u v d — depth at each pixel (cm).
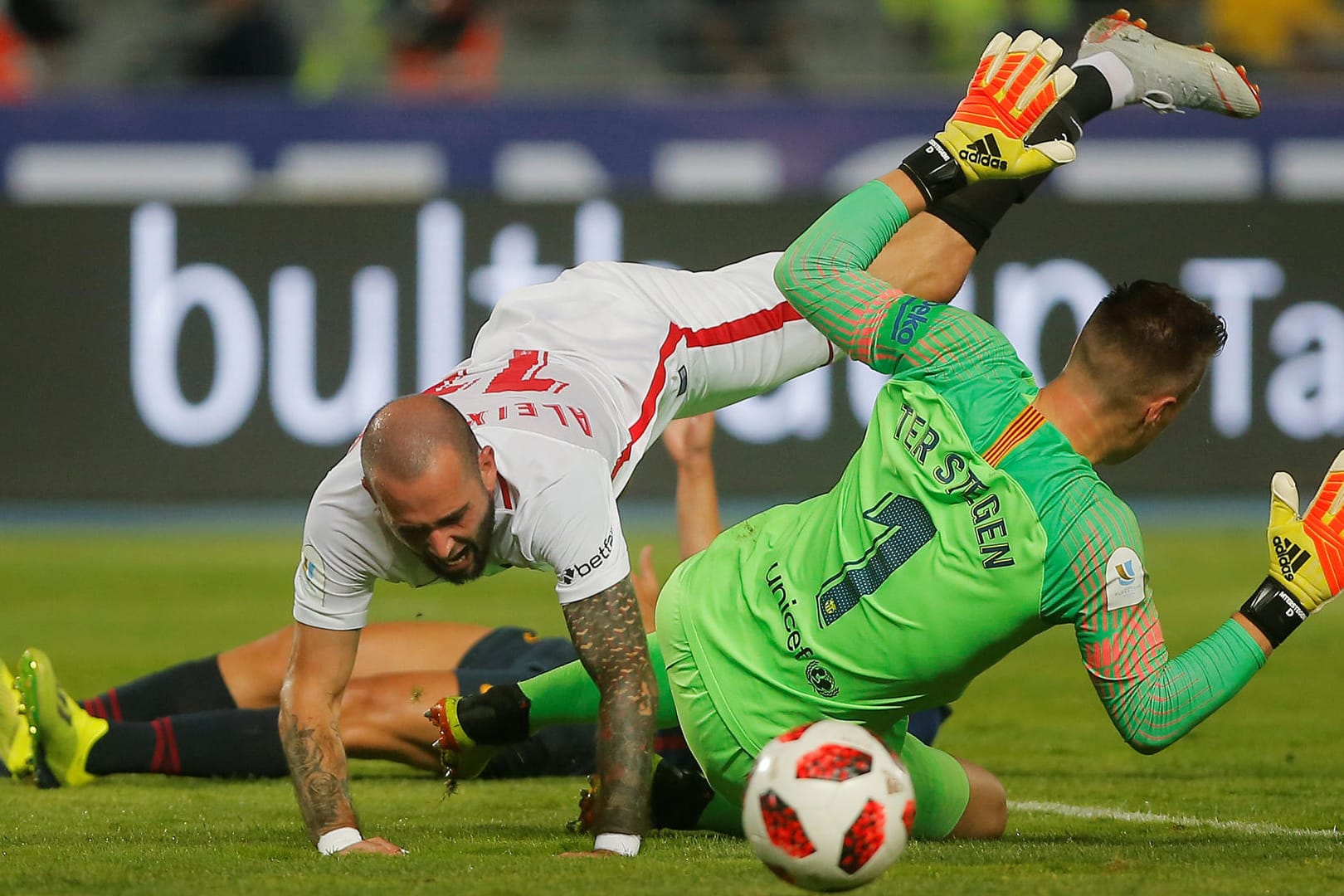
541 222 4094
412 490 1108
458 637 1706
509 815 1477
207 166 4188
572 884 1041
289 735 1230
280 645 1703
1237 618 1209
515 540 1180
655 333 1535
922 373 1220
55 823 1403
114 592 3173
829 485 4028
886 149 4212
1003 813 1347
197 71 4741
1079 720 2084
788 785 989
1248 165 4138
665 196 4134
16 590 3206
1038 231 4084
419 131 4209
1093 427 1177
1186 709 1173
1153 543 3819
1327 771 1728
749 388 1677
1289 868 1120
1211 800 1555
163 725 1595
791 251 1335
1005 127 1361
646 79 4925
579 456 1199
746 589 1263
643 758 1180
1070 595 1152
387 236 4081
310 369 4084
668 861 1146
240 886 1042
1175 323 1155
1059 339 4091
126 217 4112
